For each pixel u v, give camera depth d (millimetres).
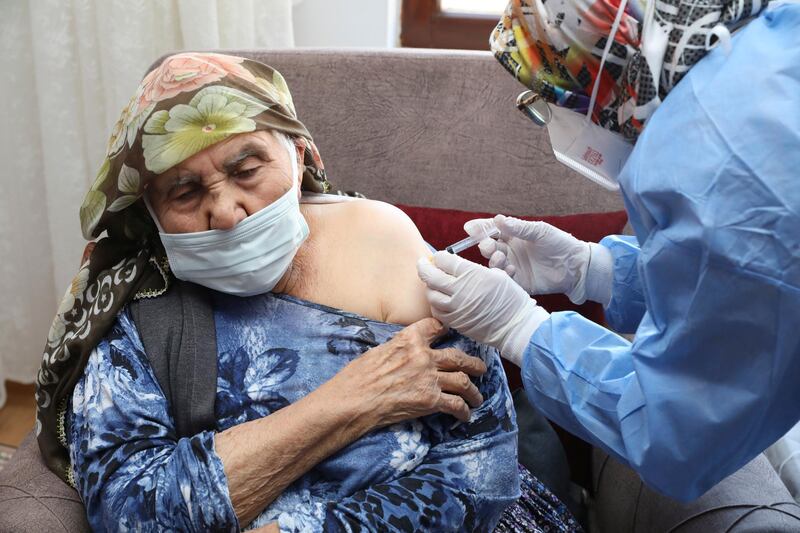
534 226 1298
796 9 856
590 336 1016
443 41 2146
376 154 1562
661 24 879
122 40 1803
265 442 979
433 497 1012
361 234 1181
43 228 2186
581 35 914
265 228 1038
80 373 1103
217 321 1127
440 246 1479
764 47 846
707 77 864
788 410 860
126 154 1027
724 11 876
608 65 923
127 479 995
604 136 1010
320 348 1095
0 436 2273
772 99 807
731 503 1067
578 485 1473
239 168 1032
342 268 1161
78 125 1970
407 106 1534
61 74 1897
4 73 1994
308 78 1542
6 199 2162
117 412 1041
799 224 767
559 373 998
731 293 805
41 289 2273
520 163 1531
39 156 2096
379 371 1032
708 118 836
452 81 1515
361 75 1531
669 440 876
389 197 1586
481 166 1543
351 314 1118
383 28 1980
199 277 1075
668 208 871
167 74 1032
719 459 884
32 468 1151
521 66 986
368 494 1000
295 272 1163
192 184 1033
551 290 1364
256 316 1126
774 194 779
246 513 975
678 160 850
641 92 908
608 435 959
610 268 1321
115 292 1116
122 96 1860
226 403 1075
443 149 1543
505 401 1140
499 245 1346
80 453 1046
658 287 883
